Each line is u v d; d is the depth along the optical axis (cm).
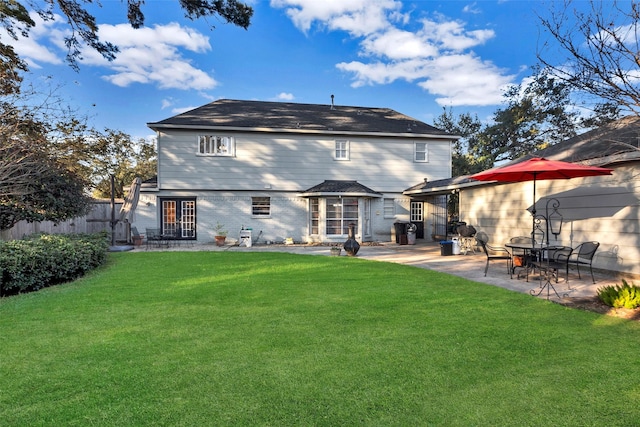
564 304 495
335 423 220
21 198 856
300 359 311
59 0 981
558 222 850
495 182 1064
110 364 300
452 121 2898
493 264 908
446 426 218
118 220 1361
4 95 770
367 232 1658
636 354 321
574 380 274
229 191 1587
